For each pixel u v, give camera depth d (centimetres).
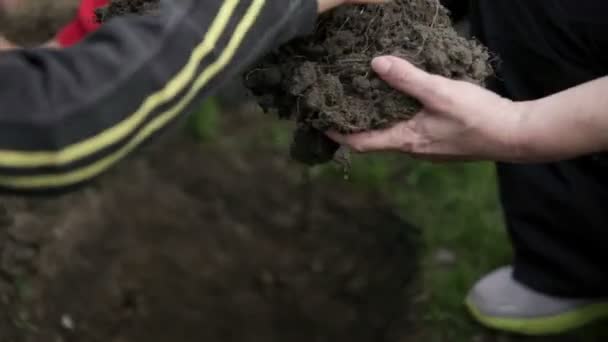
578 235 157
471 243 197
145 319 183
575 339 174
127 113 80
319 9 96
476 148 110
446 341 177
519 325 173
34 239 178
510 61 142
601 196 149
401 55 106
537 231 162
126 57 80
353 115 104
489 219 201
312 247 206
